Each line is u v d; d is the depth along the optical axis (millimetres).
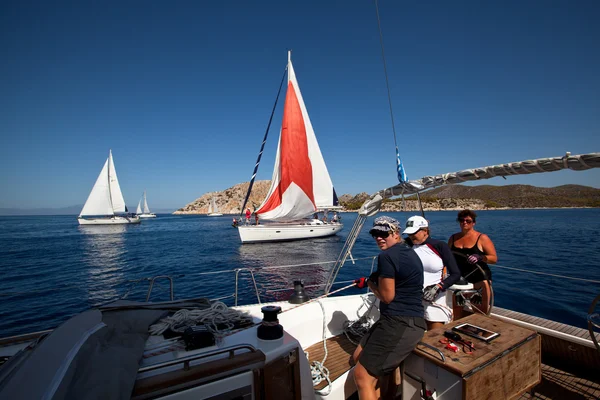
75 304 11641
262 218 28547
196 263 20688
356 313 4141
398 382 2740
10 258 23516
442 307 3105
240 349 1876
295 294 4117
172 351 1853
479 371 2164
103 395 1350
